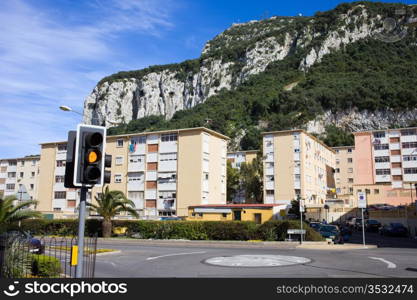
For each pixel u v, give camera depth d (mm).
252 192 82000
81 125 7512
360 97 136875
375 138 84562
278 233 26500
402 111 126625
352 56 174875
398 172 81062
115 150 59000
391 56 165375
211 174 54469
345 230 36812
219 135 57188
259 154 85000
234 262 15625
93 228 34156
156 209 53938
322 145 78125
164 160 54969
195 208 47969
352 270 12914
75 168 7340
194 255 18953
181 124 161375
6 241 10758
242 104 166125
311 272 12555
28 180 87500
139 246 25547
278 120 141375
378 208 58500
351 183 91500
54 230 35438
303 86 165250
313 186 68812
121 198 33156
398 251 20406
